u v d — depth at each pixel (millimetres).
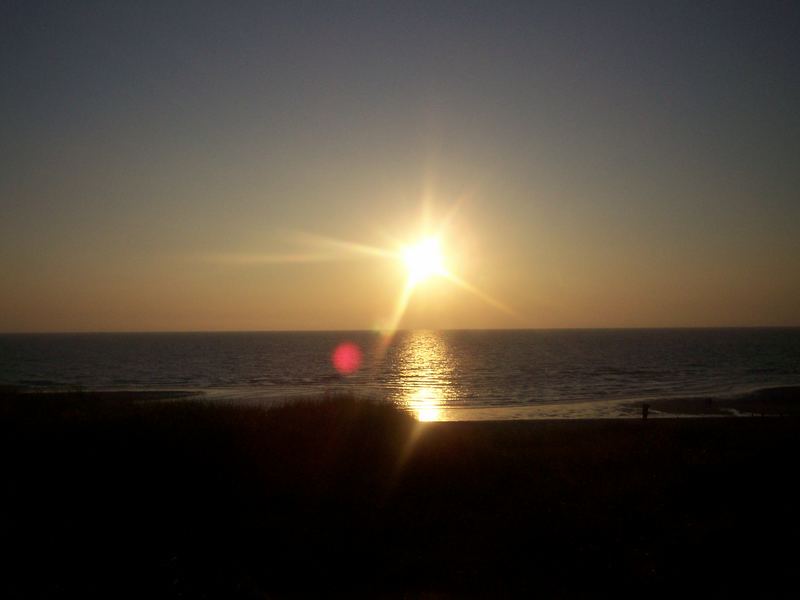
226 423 19219
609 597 9055
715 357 107125
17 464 15844
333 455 17344
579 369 83375
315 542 11578
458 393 54344
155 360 108188
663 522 12203
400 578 9930
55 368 89062
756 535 11234
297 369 86688
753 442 19500
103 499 13680
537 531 11969
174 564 9055
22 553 10141
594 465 17562
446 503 14164
